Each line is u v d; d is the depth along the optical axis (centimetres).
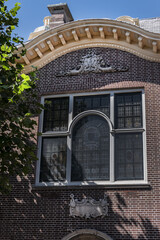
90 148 1892
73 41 2091
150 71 1942
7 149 1568
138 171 1794
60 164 1898
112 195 1753
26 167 1605
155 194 1712
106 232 1697
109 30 2012
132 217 1697
